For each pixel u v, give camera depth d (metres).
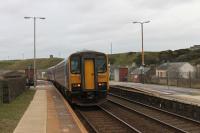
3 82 31.17
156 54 153.62
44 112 24.91
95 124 22.95
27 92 47.91
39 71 133.12
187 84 60.06
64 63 35.97
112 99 42.03
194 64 100.94
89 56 31.31
